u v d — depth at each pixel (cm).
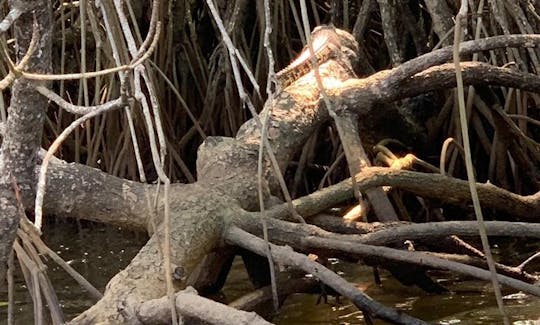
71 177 245
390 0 377
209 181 260
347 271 306
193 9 453
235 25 420
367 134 343
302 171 385
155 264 214
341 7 426
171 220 232
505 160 369
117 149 421
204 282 253
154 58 423
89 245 377
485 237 161
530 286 209
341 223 257
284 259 215
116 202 245
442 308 256
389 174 268
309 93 304
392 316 200
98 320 200
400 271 255
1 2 300
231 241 235
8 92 368
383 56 434
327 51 338
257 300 236
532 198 293
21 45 162
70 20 434
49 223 424
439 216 355
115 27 273
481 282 282
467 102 364
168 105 434
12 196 170
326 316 252
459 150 349
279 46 435
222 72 430
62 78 146
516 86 303
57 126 428
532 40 273
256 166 267
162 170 171
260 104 423
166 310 188
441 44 342
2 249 172
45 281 212
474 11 338
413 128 362
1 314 268
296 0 443
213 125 438
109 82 413
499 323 238
